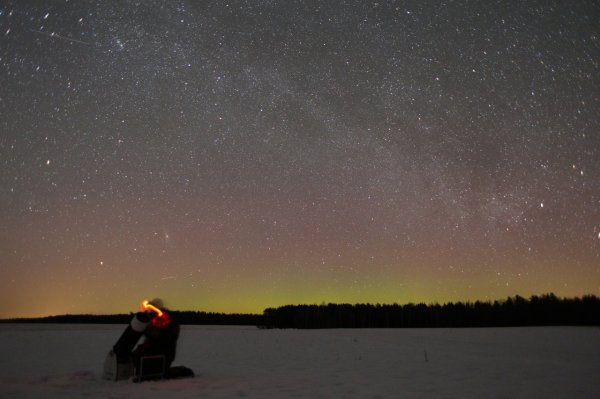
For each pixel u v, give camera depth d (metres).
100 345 16.25
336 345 16.12
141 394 6.44
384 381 7.71
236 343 17.67
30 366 10.11
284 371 9.19
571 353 12.45
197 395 6.36
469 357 11.59
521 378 7.93
